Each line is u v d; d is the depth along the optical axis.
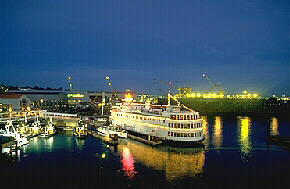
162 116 131.38
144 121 145.00
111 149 122.44
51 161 104.62
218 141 142.88
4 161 104.56
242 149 125.38
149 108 165.38
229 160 107.25
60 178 87.06
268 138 150.38
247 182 85.00
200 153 116.81
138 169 95.44
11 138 126.31
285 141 134.62
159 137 131.50
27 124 172.12
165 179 86.12
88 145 131.12
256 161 106.56
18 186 80.69
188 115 124.00
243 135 162.88
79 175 89.44
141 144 131.75
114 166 98.44
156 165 99.75
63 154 114.62
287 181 86.00
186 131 123.12
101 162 102.94
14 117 175.38
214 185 82.00
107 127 161.12
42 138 149.12
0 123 162.50
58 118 198.38
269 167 99.25
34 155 112.81
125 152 117.00
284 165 101.69
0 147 112.25
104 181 84.19
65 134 163.88
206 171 94.12
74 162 103.25
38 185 81.44
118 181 84.25
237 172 93.62
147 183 82.81
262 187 81.25
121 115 170.75
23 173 91.38
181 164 101.38
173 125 124.62
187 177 88.31
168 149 121.88
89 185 81.19
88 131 167.12
